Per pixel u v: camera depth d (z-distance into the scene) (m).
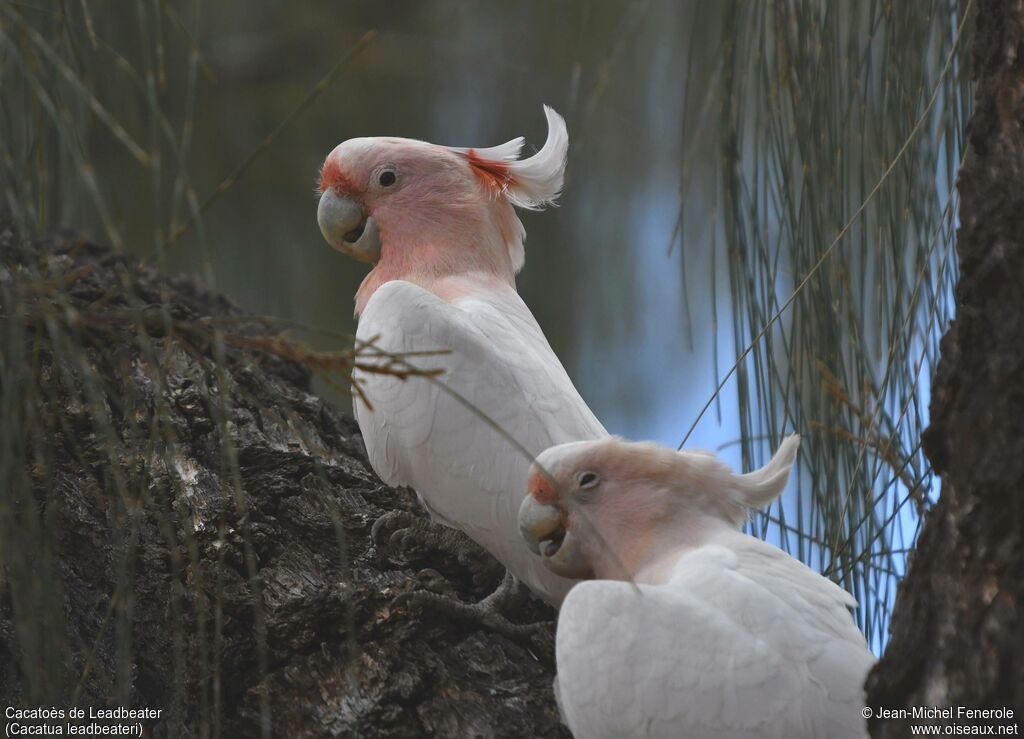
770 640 5.55
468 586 7.75
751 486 6.55
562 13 11.85
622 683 5.55
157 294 8.70
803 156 6.31
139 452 6.35
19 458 4.43
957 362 4.33
